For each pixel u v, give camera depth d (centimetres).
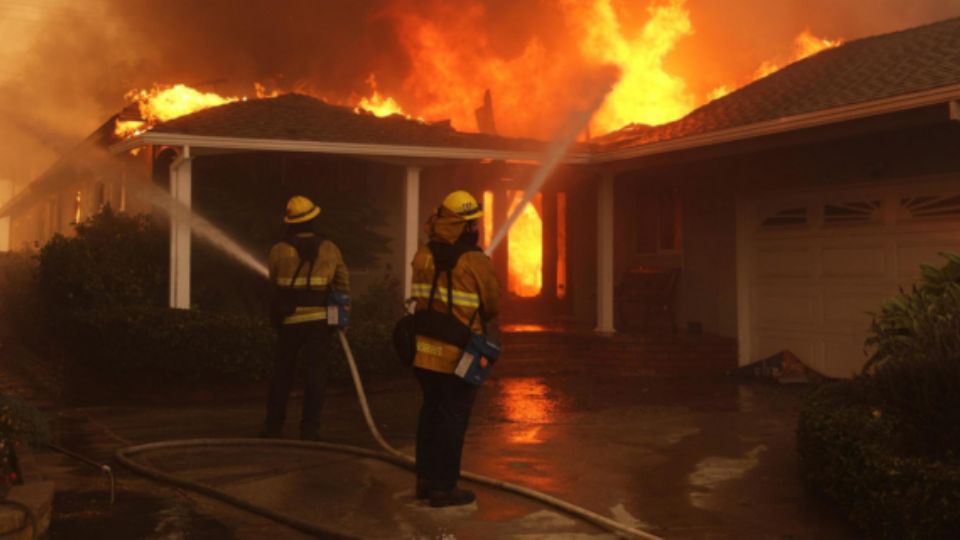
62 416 971
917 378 540
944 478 478
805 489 636
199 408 1034
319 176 1509
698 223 1501
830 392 692
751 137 1207
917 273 1155
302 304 808
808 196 1310
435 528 543
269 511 566
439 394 595
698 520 571
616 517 577
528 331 1436
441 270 584
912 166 1157
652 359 1367
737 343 1406
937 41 1256
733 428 895
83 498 609
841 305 1256
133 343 1082
